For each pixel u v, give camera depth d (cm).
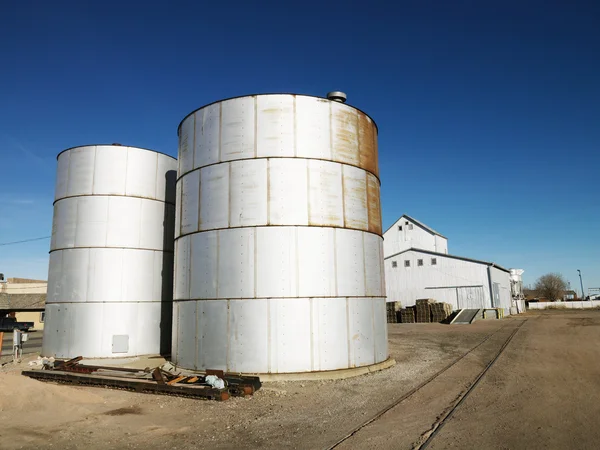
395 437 662
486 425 715
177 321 1317
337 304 1209
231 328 1171
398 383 1080
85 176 1645
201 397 970
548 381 1063
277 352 1138
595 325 2647
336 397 948
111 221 1619
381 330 1339
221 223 1239
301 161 1241
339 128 1324
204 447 647
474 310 3772
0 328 3850
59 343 1565
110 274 1589
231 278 1195
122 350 1558
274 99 1268
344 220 1274
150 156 1739
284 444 650
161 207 1752
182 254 1337
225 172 1262
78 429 748
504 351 1628
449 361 1422
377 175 1471
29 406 877
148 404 932
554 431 678
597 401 859
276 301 1158
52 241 1692
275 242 1188
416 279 4403
